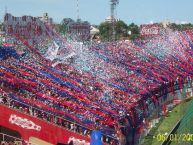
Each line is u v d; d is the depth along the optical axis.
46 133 40.44
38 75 53.78
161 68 81.94
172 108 68.50
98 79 63.31
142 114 56.81
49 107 44.22
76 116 45.12
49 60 61.16
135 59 82.69
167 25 159.12
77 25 107.00
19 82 47.97
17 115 39.72
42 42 70.25
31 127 40.03
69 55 65.56
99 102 52.50
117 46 87.94
